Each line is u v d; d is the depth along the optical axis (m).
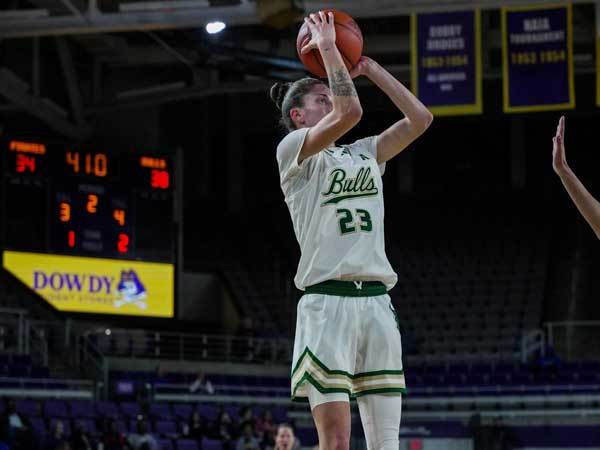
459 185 37.88
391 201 37.72
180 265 28.00
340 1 21.84
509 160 37.62
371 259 4.60
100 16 23.38
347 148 4.78
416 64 21.31
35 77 30.05
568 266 34.84
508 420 26.70
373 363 4.58
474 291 33.75
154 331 31.03
